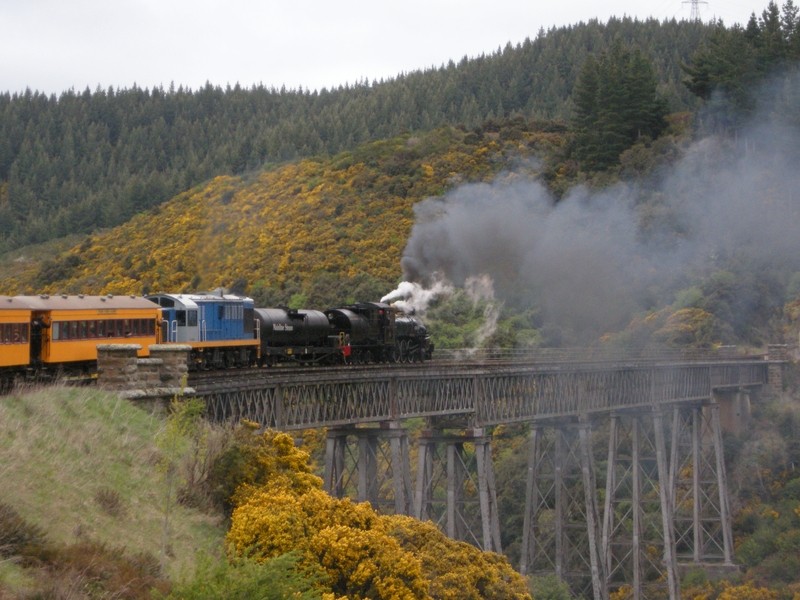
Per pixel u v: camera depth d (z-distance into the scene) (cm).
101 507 2075
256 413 3369
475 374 4731
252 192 12575
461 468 4850
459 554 2802
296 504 2348
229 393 3161
